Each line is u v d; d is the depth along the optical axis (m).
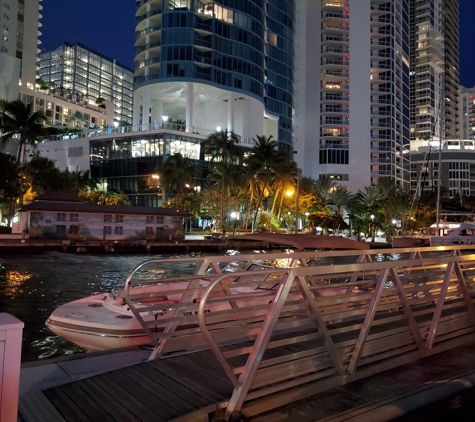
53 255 36.91
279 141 94.00
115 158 76.75
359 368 4.61
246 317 5.25
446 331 5.73
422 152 131.12
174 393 3.88
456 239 39.97
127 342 7.52
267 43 92.81
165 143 72.12
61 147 81.88
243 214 67.19
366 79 108.31
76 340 7.92
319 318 4.25
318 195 77.44
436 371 4.80
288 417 3.64
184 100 90.56
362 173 105.44
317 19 110.62
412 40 151.25
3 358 2.52
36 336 11.14
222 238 50.72
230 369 3.59
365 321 4.61
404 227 75.56
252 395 3.70
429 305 7.54
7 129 54.44
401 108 117.69
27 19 118.12
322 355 4.32
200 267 5.13
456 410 4.24
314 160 107.44
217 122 89.69
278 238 10.64
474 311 6.27
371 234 76.56
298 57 110.94
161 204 71.44
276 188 64.50
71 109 140.25
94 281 22.03
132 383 4.11
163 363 4.62
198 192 70.44
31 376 4.73
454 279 6.43
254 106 85.50
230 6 81.94
